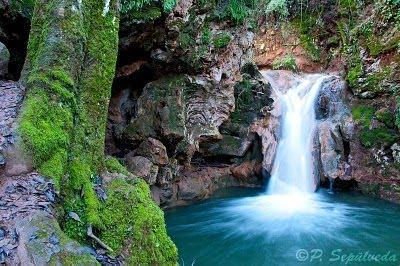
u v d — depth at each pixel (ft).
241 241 25.13
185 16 26.21
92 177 14.79
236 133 38.52
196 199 34.09
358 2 44.06
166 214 30.37
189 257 22.80
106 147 29.37
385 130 34.60
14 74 22.97
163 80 29.40
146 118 28.81
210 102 31.94
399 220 28.73
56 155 12.95
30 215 10.32
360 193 35.09
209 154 37.40
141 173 27.27
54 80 14.80
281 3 49.73
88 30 17.11
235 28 31.19
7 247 9.41
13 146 12.07
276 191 37.60
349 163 36.01
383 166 34.19
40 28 17.39
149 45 26.61
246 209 31.99
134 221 13.35
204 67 29.73
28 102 13.74
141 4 23.58
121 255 11.98
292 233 26.40
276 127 39.37
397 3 36.40
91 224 12.17
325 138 37.29
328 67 53.01
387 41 36.78
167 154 30.25
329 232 26.53
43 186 11.60
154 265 12.73
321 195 35.78
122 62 27.66
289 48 56.80
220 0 29.45
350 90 39.01
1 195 10.91
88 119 15.89
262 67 56.70
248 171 39.04
